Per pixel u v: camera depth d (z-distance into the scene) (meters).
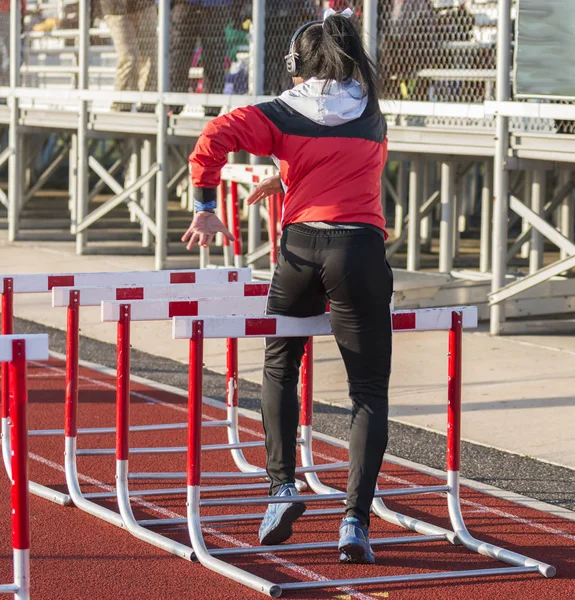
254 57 19.44
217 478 9.26
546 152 15.48
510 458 10.41
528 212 15.90
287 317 7.39
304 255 7.21
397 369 14.27
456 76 16.78
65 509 8.76
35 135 30.62
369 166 7.27
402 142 17.55
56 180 42.03
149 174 22.25
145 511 8.85
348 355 7.37
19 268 22.12
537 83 15.25
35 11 25.33
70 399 8.88
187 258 23.77
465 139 16.67
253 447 10.16
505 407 12.31
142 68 22.30
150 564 7.56
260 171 17.25
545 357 15.08
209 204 7.28
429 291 17.72
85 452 9.02
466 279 18.83
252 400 12.69
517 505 9.08
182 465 10.11
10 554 7.61
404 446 10.79
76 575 7.34
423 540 7.96
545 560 7.80
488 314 18.09
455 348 7.93
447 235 20.33
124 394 8.25
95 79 24.61
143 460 10.23
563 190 20.39
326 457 10.38
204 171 7.15
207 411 12.08
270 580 7.33
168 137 21.73
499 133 15.91
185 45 21.11
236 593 7.06
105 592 7.05
